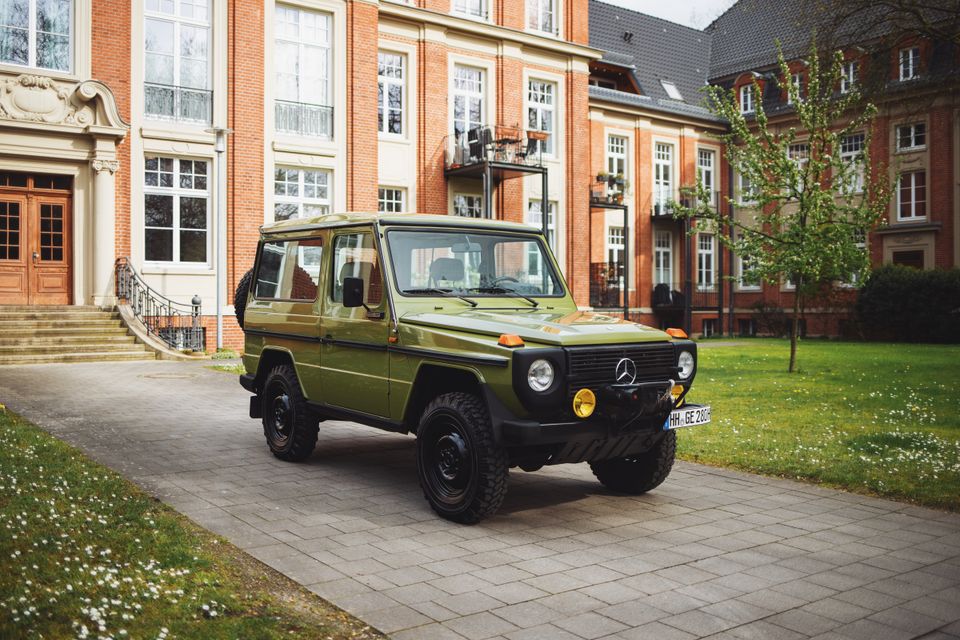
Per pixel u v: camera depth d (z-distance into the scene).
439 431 5.66
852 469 7.05
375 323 6.17
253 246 20.23
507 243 6.76
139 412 10.12
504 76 26.08
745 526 5.51
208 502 5.93
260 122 20.38
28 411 9.91
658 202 34.75
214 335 19.53
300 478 6.78
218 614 3.77
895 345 26.30
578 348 5.18
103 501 5.58
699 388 13.25
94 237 18.06
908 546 5.09
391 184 23.64
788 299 34.28
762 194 15.56
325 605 3.98
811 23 17.53
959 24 16.06
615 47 35.56
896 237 31.89
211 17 19.78
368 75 22.27
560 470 7.32
